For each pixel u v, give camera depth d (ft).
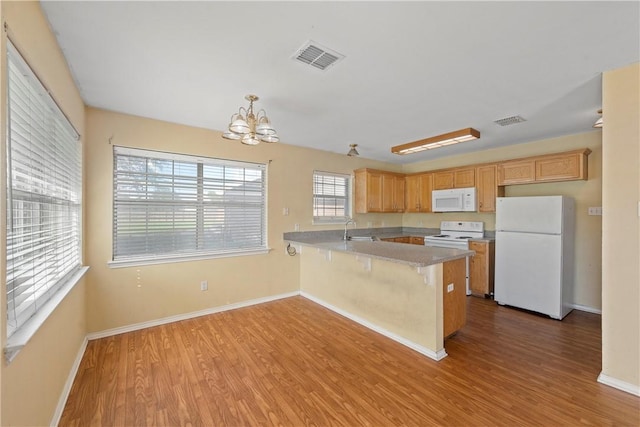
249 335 9.93
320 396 6.72
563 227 11.46
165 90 8.25
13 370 3.93
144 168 10.73
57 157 6.46
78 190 8.62
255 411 6.22
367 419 5.98
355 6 4.88
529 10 4.97
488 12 5.02
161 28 5.49
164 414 6.10
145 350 8.82
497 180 14.46
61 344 6.29
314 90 8.22
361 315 11.02
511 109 9.61
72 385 7.03
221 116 10.39
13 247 4.26
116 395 6.69
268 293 13.64
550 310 11.49
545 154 12.95
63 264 6.97
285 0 4.74
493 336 9.84
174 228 11.36
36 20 4.75
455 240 15.19
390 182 17.94
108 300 9.86
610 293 6.95
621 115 6.76
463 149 15.56
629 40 5.77
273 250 13.80
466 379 7.34
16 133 4.42
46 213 5.80
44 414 5.15
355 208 17.37
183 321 11.16
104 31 5.57
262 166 13.58
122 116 10.07
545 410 6.18
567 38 5.74
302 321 11.21
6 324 3.74
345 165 16.89
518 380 7.27
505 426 5.75
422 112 9.90
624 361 6.79
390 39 5.82
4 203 3.67
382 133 12.45
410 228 19.63
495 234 14.34
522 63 6.72
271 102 9.09
